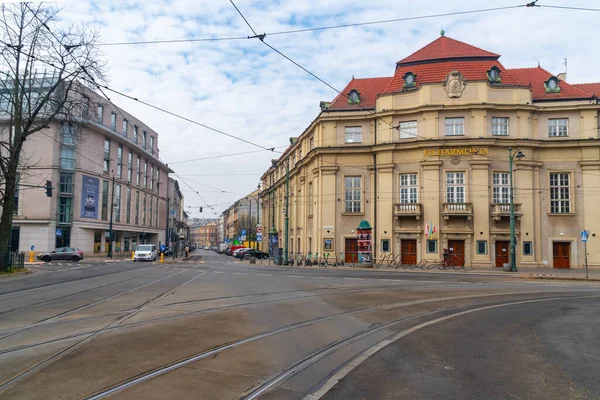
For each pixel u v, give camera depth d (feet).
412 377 18.70
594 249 106.01
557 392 17.06
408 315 34.96
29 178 139.95
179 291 47.98
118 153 177.47
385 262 112.78
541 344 25.45
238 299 42.04
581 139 107.55
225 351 22.26
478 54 117.19
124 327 27.63
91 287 51.21
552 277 79.36
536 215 108.06
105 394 15.71
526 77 121.29
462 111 109.50
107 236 167.84
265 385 17.24
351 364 20.56
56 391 15.92
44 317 31.01
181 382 17.29
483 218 106.83
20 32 67.10
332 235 118.52
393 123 115.03
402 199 114.32
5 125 114.93
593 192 107.55
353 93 123.44
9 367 18.80
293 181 163.32
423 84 111.55
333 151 119.34
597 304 43.47
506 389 17.33
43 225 140.15
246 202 359.66
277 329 28.07
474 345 24.97
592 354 23.21
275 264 122.31
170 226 279.08
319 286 56.54
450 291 53.16
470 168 108.37
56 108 79.46
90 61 64.59
